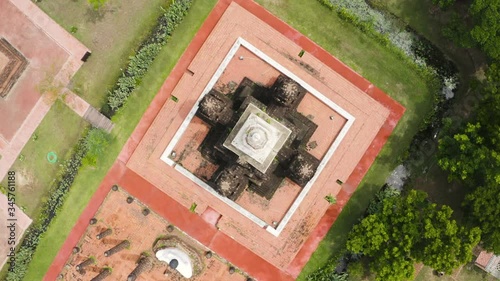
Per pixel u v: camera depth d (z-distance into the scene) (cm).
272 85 4062
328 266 4078
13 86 4219
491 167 3553
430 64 4131
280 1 4150
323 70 4122
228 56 4094
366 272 4091
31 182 4222
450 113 4131
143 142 4144
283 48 4131
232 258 4144
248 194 4134
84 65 4200
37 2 4203
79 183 4181
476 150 3562
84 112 4191
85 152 4159
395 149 4122
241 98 4016
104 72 4200
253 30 4138
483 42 3616
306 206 4119
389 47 4100
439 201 4088
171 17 4150
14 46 4216
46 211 4209
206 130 4125
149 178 4144
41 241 4194
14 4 4206
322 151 4112
